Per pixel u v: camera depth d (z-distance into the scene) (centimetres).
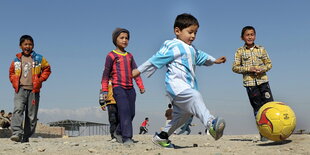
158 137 470
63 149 523
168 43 429
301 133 540
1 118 1508
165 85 431
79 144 596
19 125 666
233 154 386
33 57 684
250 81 629
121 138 637
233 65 649
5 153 480
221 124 382
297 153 376
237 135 910
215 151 417
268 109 449
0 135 1402
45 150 513
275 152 387
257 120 460
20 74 671
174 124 454
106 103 683
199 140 729
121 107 582
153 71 423
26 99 676
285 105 451
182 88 413
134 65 627
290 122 436
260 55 634
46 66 702
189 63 425
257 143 531
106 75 603
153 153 428
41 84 693
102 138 915
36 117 690
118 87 594
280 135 439
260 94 627
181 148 473
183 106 420
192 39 437
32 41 686
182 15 439
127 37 619
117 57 606
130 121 585
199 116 403
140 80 639
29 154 469
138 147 534
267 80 628
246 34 638
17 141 670
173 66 423
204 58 451
